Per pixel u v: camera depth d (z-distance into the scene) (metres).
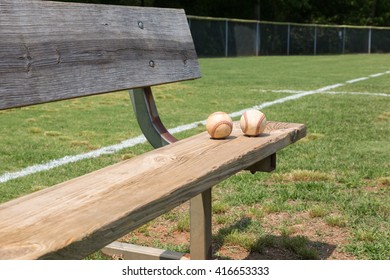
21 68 2.24
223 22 28.97
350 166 4.75
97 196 1.76
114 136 6.20
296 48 34.12
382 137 6.14
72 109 8.53
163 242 3.12
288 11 39.56
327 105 9.02
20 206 1.67
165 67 3.22
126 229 1.60
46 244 1.39
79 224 1.52
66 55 2.49
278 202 3.76
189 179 1.94
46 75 2.35
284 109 8.48
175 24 3.45
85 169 4.62
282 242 3.07
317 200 3.82
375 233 3.19
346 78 15.59
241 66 21.27
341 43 36.16
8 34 2.21
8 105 2.14
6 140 5.89
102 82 2.68
